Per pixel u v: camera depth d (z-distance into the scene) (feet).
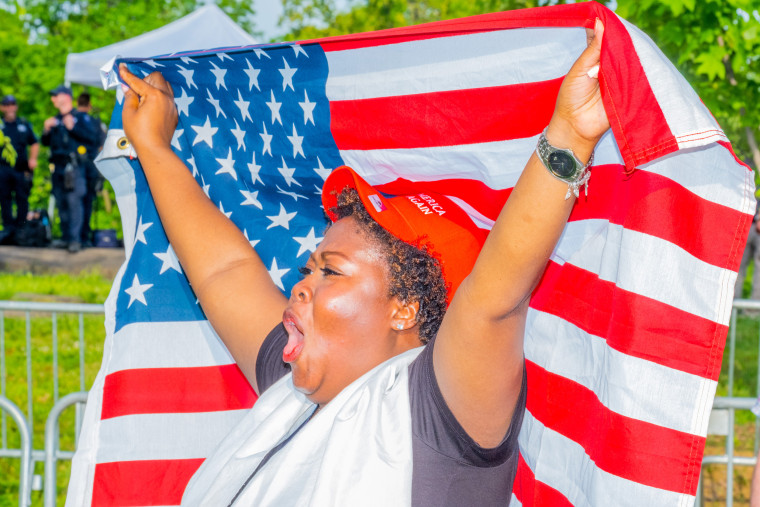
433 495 4.74
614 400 5.03
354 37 5.39
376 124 6.12
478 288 4.48
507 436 4.88
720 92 19.65
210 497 5.60
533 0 22.17
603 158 5.20
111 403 7.54
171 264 7.63
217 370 7.69
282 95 6.51
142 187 7.60
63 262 39.65
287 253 7.56
